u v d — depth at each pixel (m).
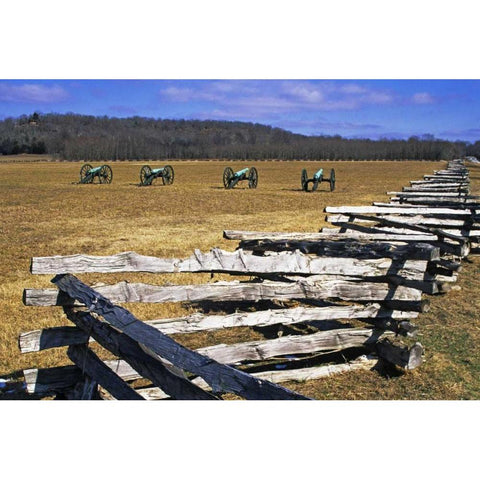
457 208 10.30
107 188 33.94
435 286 4.98
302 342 4.92
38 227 16.27
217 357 4.54
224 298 4.79
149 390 4.40
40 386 4.29
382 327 5.29
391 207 9.91
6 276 9.38
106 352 5.40
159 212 20.55
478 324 6.48
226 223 17.05
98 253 11.52
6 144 122.88
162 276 8.83
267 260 4.92
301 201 24.80
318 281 5.08
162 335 3.46
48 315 6.83
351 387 4.74
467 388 4.73
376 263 5.20
